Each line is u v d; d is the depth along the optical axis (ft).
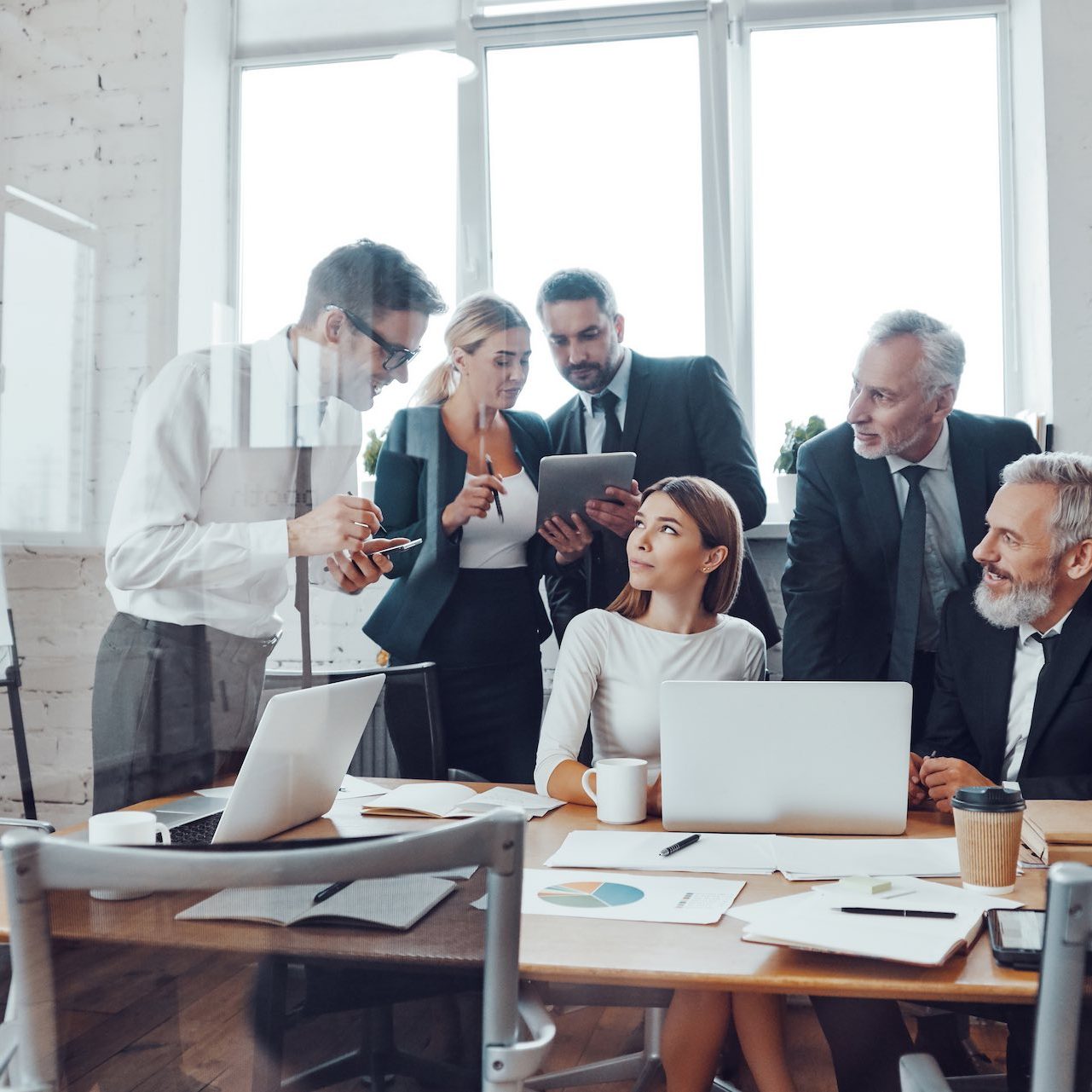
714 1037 4.83
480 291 9.56
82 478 9.66
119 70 9.87
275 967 3.00
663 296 9.32
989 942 3.54
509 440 9.07
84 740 9.39
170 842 4.75
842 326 9.16
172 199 9.80
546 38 9.59
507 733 8.86
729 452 8.84
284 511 8.77
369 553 8.81
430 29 9.80
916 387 8.66
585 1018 7.54
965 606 7.38
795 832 5.07
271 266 9.81
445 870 2.96
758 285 9.33
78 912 2.91
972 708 7.18
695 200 9.34
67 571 9.52
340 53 9.93
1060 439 8.41
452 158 9.71
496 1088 2.98
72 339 9.80
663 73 9.44
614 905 3.98
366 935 3.01
